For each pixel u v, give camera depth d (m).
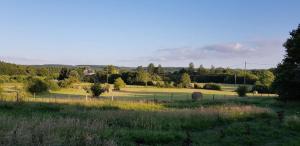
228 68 166.75
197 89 113.19
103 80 133.50
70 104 32.56
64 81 97.00
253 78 130.38
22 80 105.06
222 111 26.78
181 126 21.31
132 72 133.62
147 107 34.44
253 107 31.03
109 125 20.23
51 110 27.80
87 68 149.25
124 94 82.75
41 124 14.88
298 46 50.50
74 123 16.62
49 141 11.74
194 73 160.75
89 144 12.41
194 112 25.52
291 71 49.06
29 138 11.62
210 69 171.75
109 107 32.34
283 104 44.47
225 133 19.28
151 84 126.56
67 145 12.02
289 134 19.47
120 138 16.16
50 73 132.88
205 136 18.73
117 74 134.38
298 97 49.78
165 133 17.75
